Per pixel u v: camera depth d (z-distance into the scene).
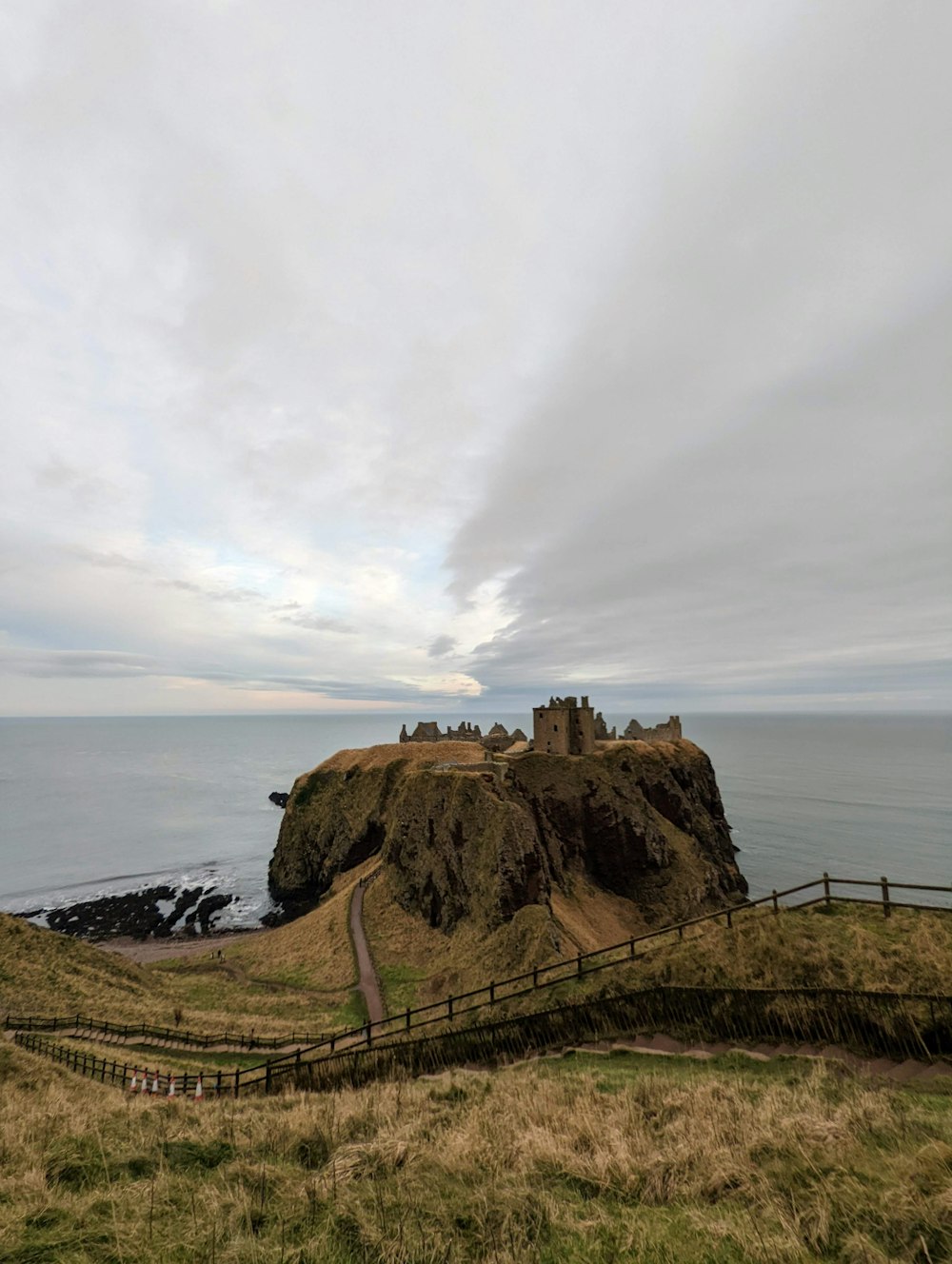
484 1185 7.55
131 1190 7.73
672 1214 6.93
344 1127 10.34
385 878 69.81
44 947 42.44
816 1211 6.44
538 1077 13.41
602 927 63.00
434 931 58.12
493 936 49.16
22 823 146.38
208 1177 8.33
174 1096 18.42
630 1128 9.52
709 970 16.75
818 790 192.25
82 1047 26.22
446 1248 6.25
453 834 64.38
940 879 99.00
